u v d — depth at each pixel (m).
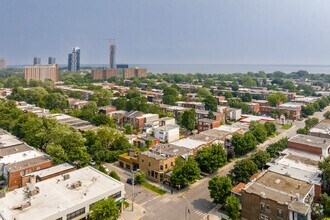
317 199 65.44
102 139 106.31
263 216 58.16
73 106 192.25
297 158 84.81
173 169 81.00
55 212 53.97
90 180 69.00
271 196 59.16
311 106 190.25
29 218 51.75
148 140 113.31
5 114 135.75
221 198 66.94
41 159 86.25
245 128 132.75
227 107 187.38
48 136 101.69
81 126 131.00
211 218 63.94
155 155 87.56
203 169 91.44
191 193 76.69
